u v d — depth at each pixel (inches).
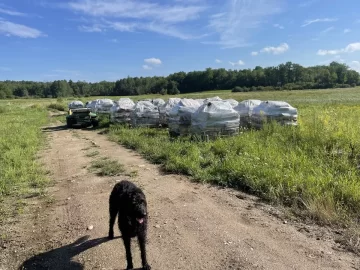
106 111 1166.3
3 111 1663.4
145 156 429.7
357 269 152.9
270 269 155.5
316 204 218.5
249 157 331.6
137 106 763.4
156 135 593.3
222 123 506.0
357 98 1861.5
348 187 233.9
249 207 236.1
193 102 650.8
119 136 629.6
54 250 187.5
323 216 206.2
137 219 159.2
